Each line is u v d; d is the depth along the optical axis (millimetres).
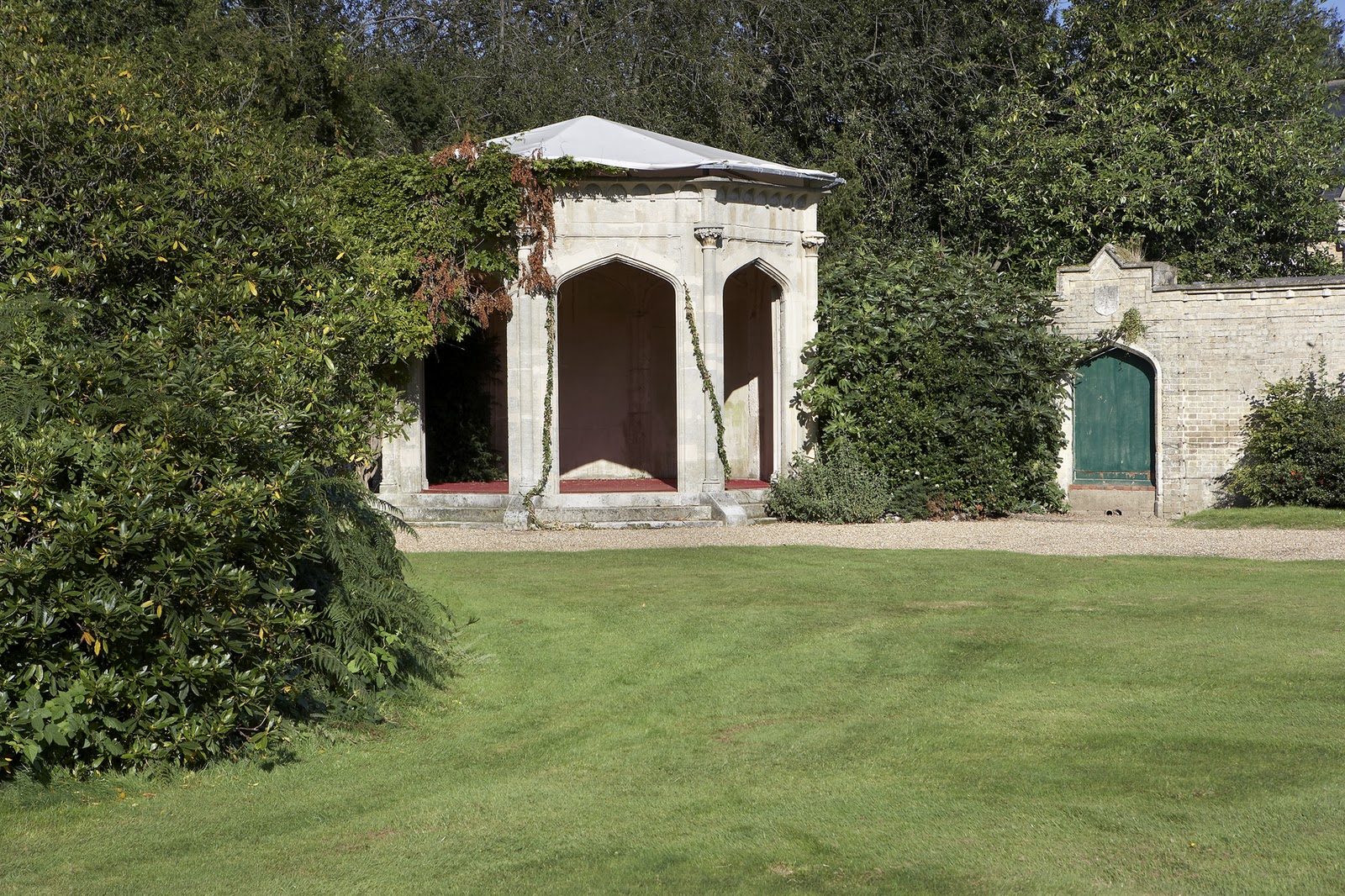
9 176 7574
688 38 31828
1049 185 26516
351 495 8664
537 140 19609
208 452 6621
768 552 15039
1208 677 8523
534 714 8133
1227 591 12047
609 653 9672
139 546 6152
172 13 23547
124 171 8086
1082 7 28797
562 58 32219
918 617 10938
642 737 7555
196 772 6797
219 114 8961
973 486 19469
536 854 5613
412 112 28750
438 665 9039
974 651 9547
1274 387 19594
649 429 23078
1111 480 21047
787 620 10797
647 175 18297
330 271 8805
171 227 7859
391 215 18047
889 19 30781
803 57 31266
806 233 19906
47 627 5922
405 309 17281
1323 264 28297
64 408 6336
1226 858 5277
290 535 7039
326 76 23047
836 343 19531
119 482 6086
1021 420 19625
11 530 5926
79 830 5910
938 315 19625
